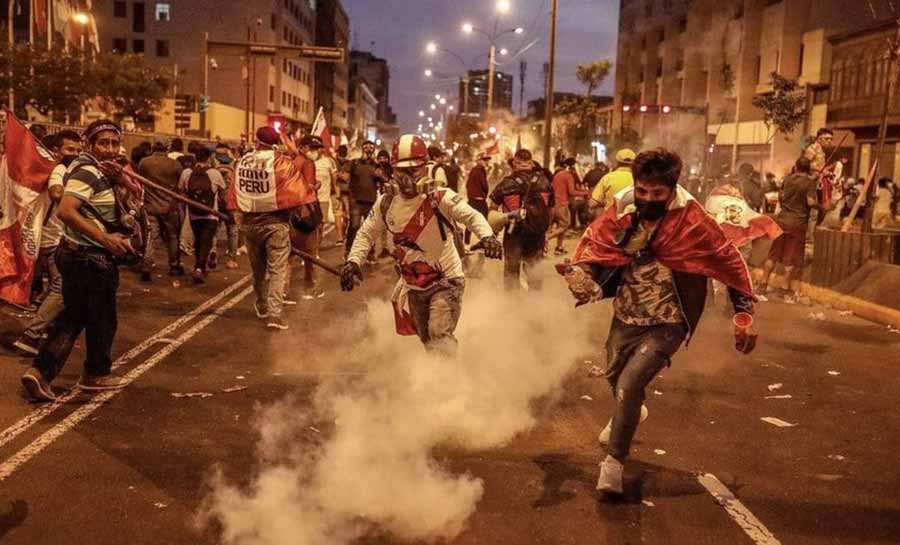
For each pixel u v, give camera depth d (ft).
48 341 20.45
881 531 14.66
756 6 168.25
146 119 180.24
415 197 19.01
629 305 15.61
